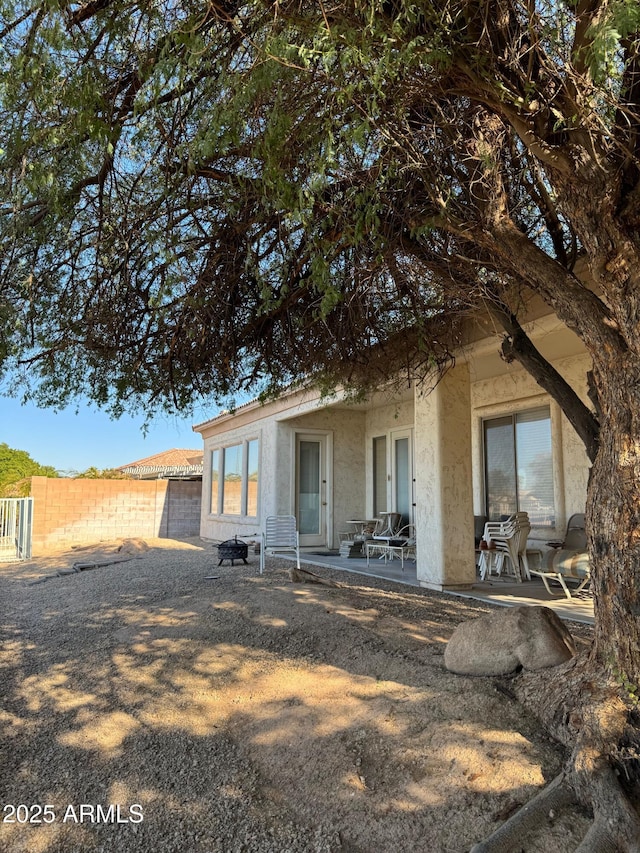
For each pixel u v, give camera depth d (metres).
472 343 7.14
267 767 3.53
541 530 9.71
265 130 3.25
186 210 4.53
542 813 2.64
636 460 2.95
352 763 3.35
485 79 3.04
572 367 8.87
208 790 3.38
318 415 14.54
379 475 14.57
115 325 5.22
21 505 16.09
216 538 17.47
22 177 3.51
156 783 3.48
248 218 4.43
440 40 2.79
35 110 3.44
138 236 4.51
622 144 2.91
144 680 4.85
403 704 3.83
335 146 3.25
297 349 6.15
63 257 4.82
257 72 2.84
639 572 2.93
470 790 2.94
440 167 3.90
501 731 3.33
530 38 2.93
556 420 9.43
